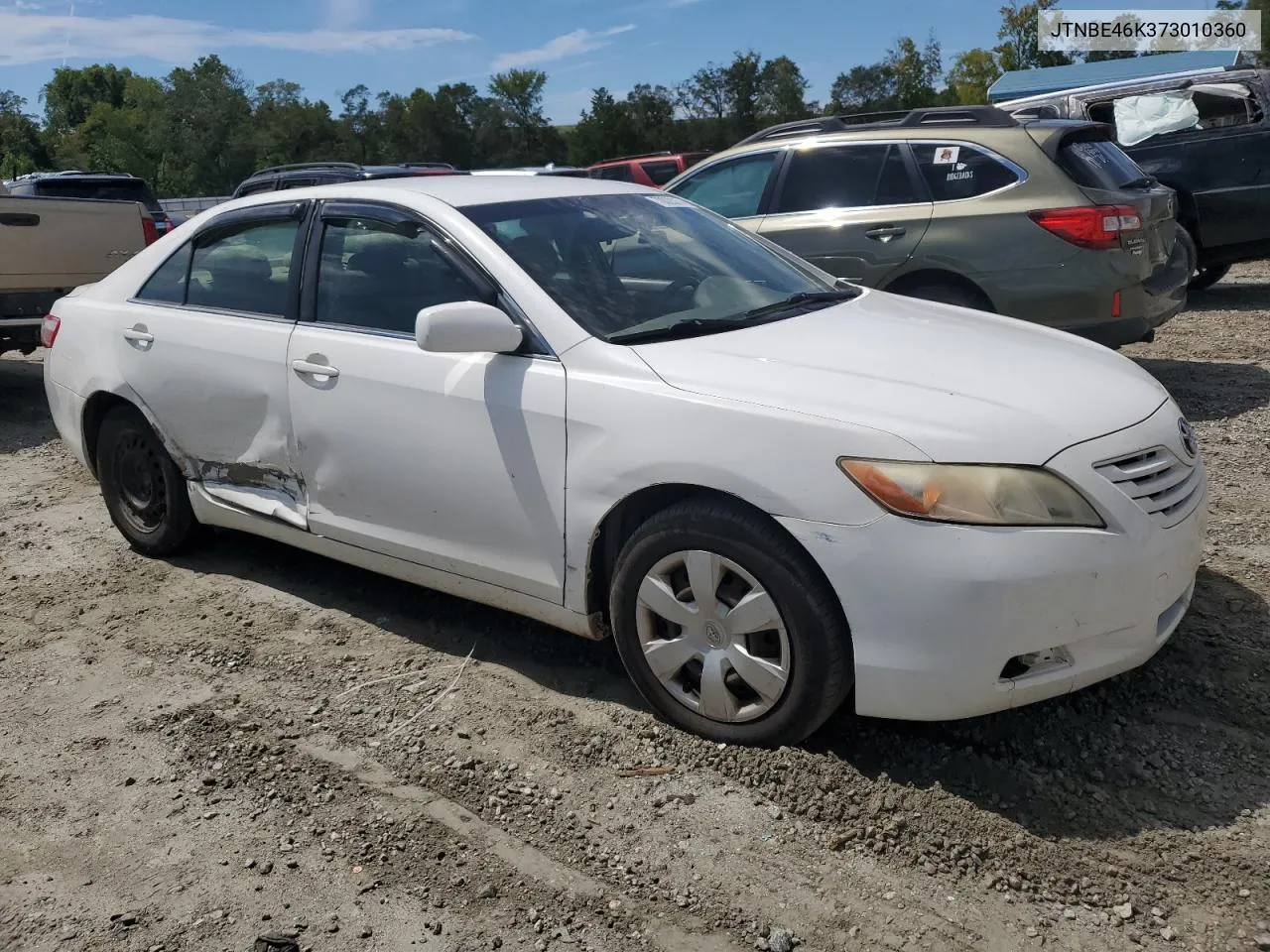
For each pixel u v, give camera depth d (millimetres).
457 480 3533
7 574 4883
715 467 2959
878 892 2582
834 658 2912
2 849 2906
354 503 3893
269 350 4078
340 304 3955
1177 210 9609
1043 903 2516
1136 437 2982
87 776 3227
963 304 6625
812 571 2887
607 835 2840
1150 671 3455
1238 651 3545
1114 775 2967
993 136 6551
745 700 3121
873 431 2822
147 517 4910
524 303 3467
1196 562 3119
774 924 2498
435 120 73500
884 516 2758
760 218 7305
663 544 3125
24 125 82500
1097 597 2773
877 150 6930
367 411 3746
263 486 4281
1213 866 2600
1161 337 9008
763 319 3619
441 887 2680
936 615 2734
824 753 3072
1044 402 2996
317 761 3246
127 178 17969
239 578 4703
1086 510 2789
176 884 2732
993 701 2785
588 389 3230
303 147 74312
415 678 3727
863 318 3707
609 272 3711
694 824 2863
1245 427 6133
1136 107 9891
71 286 8125
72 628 4285
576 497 3250
